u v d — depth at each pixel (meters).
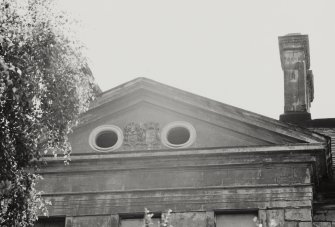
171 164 18.64
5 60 12.47
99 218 18.36
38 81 13.05
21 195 12.73
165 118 19.23
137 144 18.97
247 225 17.94
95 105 19.33
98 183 18.78
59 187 18.81
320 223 18.58
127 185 18.64
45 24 13.23
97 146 19.11
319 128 22.33
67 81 13.59
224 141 18.73
